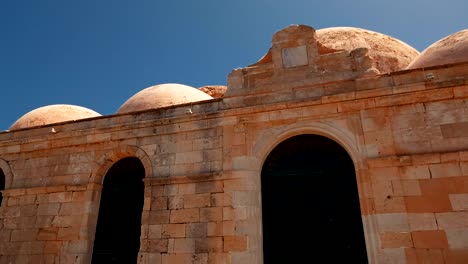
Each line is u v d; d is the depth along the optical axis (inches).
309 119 350.0
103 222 409.1
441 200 286.2
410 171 301.3
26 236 411.2
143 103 562.6
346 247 315.3
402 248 279.7
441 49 408.2
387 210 294.4
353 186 331.9
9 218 429.7
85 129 440.1
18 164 463.5
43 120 608.7
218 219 337.4
